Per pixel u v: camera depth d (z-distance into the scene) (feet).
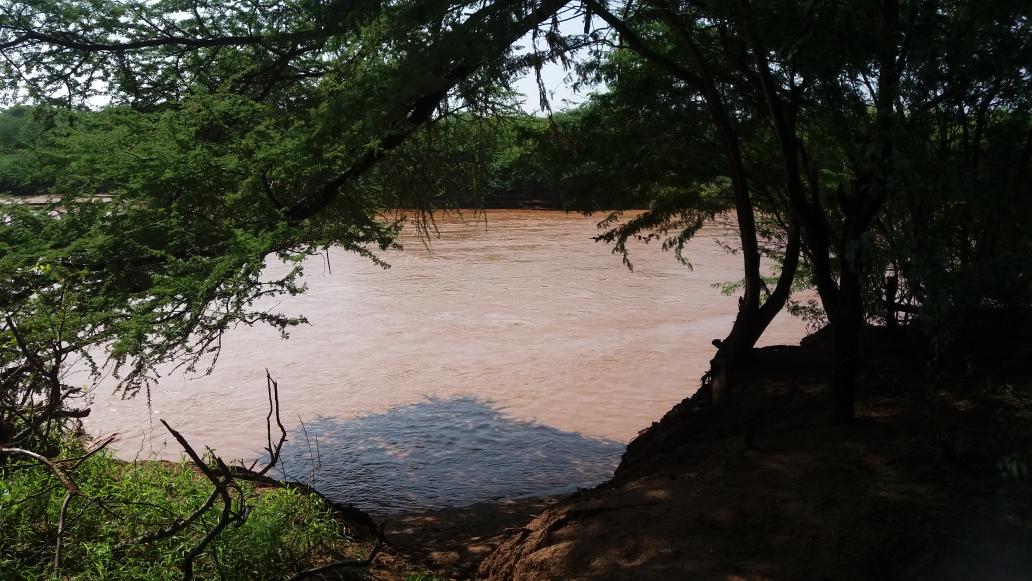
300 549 20.38
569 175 40.27
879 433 25.04
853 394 26.40
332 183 36.81
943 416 25.64
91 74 45.50
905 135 21.94
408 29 34.50
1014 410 25.13
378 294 91.30
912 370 30.55
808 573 17.74
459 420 48.24
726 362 33.83
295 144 33.96
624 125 38.96
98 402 50.93
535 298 88.63
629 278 102.37
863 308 32.53
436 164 45.19
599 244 138.72
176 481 23.07
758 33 25.32
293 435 45.55
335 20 33.78
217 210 34.04
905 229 26.21
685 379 56.95
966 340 32.09
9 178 37.86
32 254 29.07
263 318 30.32
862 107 25.09
